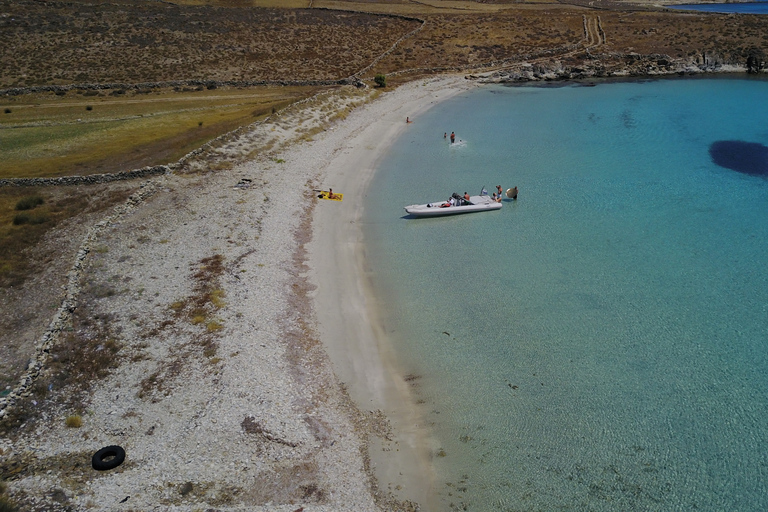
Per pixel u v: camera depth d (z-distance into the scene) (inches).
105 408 1040.8
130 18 4165.8
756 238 1644.9
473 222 1814.7
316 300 1423.5
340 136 2610.7
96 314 1295.5
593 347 1226.0
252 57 3814.0
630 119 2797.7
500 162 2288.4
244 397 1067.3
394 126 2773.1
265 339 1238.9
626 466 940.6
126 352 1180.5
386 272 1551.4
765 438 982.4
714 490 892.0
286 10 4719.5
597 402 1077.8
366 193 2039.9
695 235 1675.7
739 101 3063.5
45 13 4082.2
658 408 1056.8
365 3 5211.6
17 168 2096.5
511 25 4503.0
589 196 1956.2
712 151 2341.3
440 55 4037.9
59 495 853.2
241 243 1620.3
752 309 1331.2
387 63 3870.6
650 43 4092.0
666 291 1411.2
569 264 1549.0
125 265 1487.5
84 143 2365.9
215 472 916.0
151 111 2842.0
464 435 1021.2
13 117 2733.8
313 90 3272.6
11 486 866.1
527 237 1706.4
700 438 987.9
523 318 1333.7
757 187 1983.3
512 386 1130.0
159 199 1868.8
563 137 2561.5
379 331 1312.7
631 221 1771.7
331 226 1802.4
